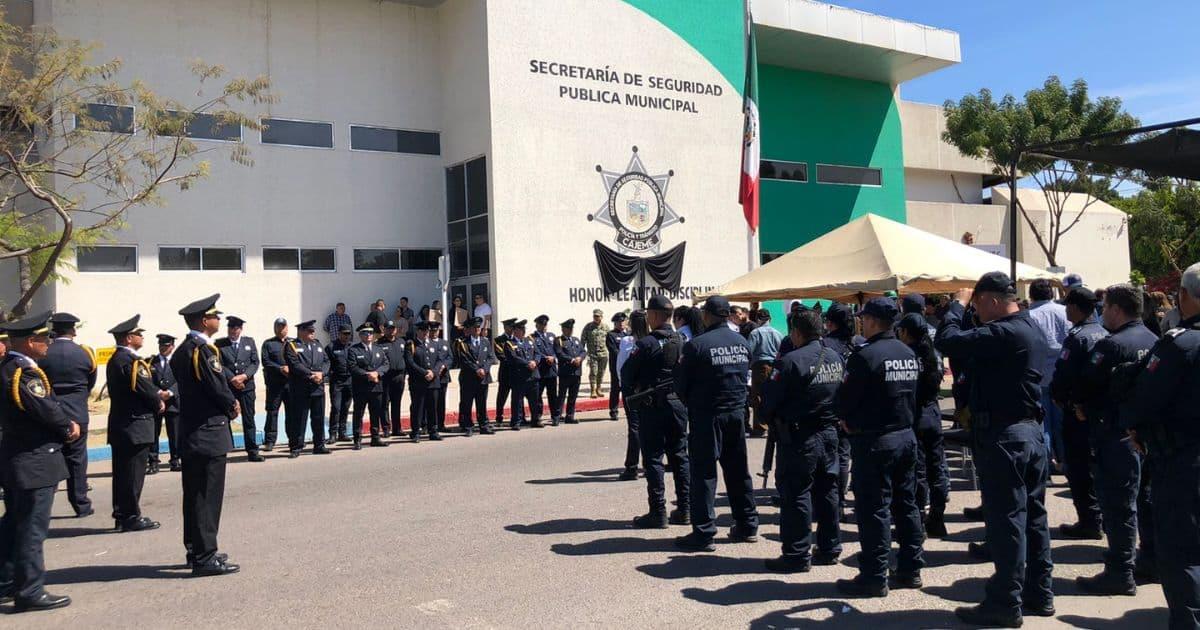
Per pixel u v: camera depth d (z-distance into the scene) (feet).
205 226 68.08
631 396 25.49
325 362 43.37
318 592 19.67
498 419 52.16
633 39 78.64
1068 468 23.22
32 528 19.10
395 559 22.31
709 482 22.71
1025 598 17.49
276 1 71.82
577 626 17.13
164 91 67.10
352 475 35.76
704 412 22.65
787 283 34.14
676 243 80.23
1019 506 16.75
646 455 25.39
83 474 29.89
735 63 84.64
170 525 28.14
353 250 74.13
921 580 19.61
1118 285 19.17
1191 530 14.80
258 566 22.11
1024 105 88.58
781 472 20.83
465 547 23.36
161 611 18.71
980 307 17.44
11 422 19.27
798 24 85.76
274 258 70.95
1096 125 86.48
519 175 72.08
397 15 76.79
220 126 58.95
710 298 23.16
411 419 46.14
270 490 32.86
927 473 23.71
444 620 17.57
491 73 71.26
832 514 21.35
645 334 27.55
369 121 75.25
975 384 17.37
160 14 67.21
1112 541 18.69
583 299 74.69
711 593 19.13
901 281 30.60
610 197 76.54
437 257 77.87
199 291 67.67
